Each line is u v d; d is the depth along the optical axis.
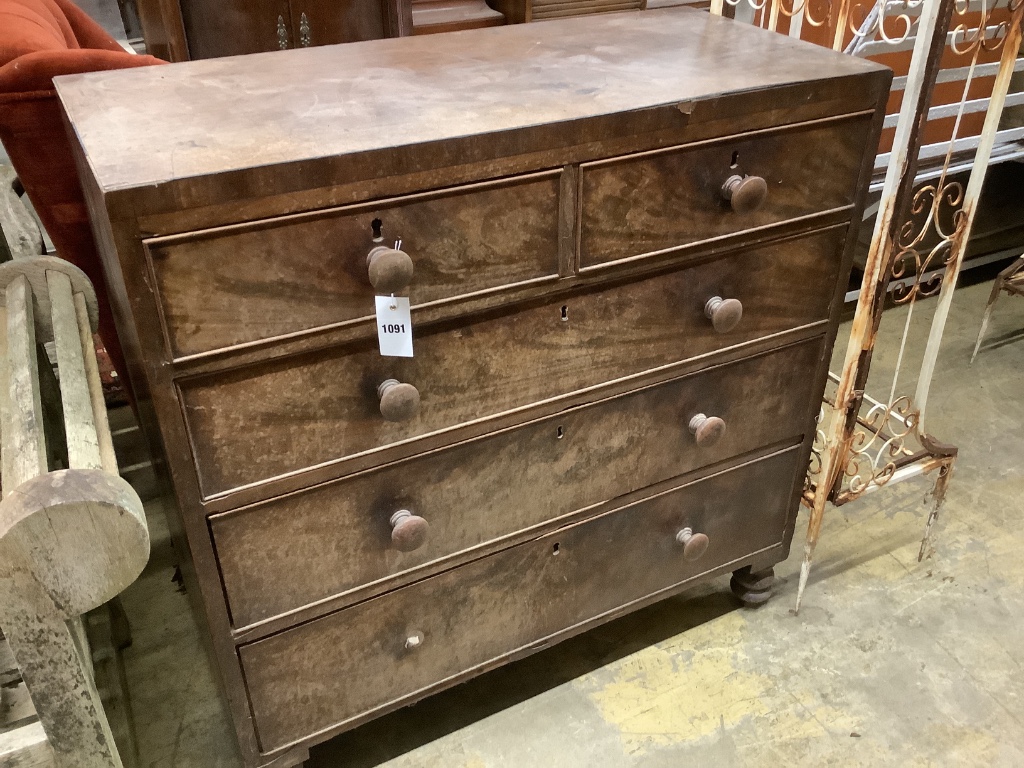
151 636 1.65
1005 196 2.69
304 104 1.05
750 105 1.10
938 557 1.82
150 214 0.83
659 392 1.30
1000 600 1.72
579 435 1.26
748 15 2.19
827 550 1.85
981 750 1.43
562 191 1.04
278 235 0.90
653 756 1.43
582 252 1.09
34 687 0.86
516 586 1.34
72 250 1.39
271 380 0.98
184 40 1.96
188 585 1.37
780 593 1.75
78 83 1.15
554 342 1.15
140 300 0.86
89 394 1.04
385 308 0.99
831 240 1.31
